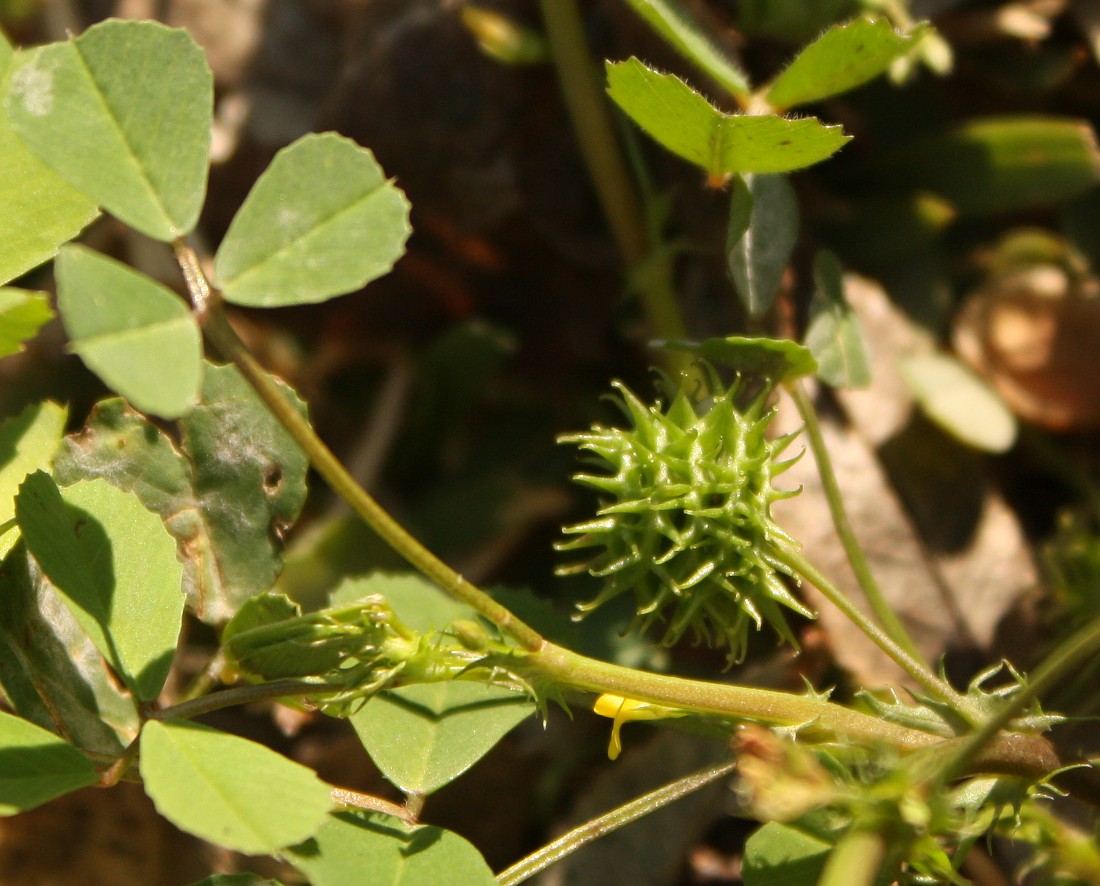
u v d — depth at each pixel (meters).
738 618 0.19
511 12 0.24
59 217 0.19
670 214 0.23
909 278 0.24
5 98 0.17
